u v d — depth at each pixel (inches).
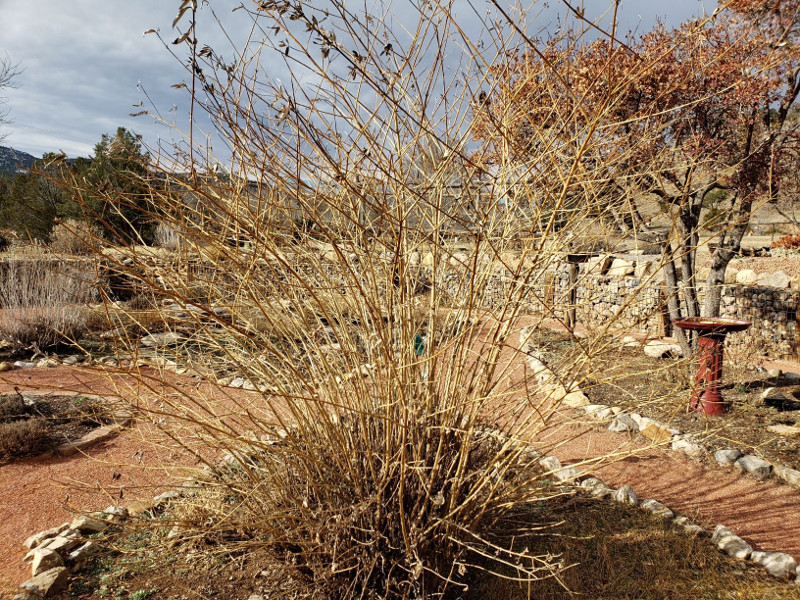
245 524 99.7
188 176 87.9
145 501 139.0
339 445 98.6
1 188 570.3
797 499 151.1
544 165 92.2
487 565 114.2
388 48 82.4
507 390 108.5
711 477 165.0
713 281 260.5
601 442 188.5
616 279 377.4
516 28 66.9
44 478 162.1
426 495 94.0
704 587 109.7
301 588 103.2
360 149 90.8
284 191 92.6
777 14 201.2
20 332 315.3
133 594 103.3
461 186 100.7
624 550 122.3
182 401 122.7
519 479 118.0
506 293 98.6
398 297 97.6
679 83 80.3
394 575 98.7
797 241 666.2
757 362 315.9
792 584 111.1
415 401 100.5
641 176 105.9
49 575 105.3
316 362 112.0
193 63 69.6
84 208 82.5
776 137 232.5
